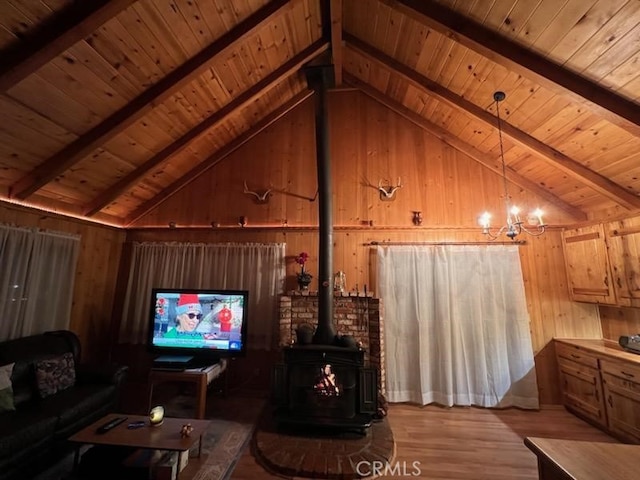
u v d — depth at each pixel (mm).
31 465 2225
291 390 3152
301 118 4609
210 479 2324
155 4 2309
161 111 3264
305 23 3393
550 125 3012
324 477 2391
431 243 4129
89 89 2602
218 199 4551
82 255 4062
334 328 3629
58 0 1942
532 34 2279
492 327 3879
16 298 3176
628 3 1822
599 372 3188
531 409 3676
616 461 1188
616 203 3408
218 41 2875
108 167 3576
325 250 3521
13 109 2463
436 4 2551
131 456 2201
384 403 3527
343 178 4430
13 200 3164
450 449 2795
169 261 4445
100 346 4324
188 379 3266
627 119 2299
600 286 3443
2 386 2441
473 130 3885
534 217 3176
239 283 4297
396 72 3584
